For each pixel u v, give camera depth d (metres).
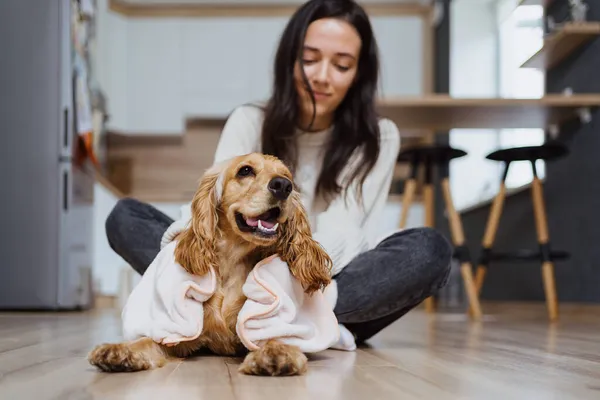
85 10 3.72
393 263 1.77
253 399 1.03
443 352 1.72
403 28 6.59
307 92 1.97
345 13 2.00
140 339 1.40
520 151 3.39
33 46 3.34
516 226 4.86
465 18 6.05
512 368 1.42
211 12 6.59
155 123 6.53
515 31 5.30
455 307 4.42
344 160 2.00
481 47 6.03
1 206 3.32
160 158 6.58
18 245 3.32
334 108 2.02
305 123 2.07
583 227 4.02
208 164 6.58
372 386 1.16
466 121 4.24
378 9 6.56
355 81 2.07
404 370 1.37
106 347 1.30
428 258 1.78
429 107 3.84
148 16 6.56
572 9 3.96
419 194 6.16
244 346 1.49
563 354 1.69
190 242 1.46
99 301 4.48
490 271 5.39
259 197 1.44
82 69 3.66
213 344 1.51
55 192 3.33
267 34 6.64
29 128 3.34
